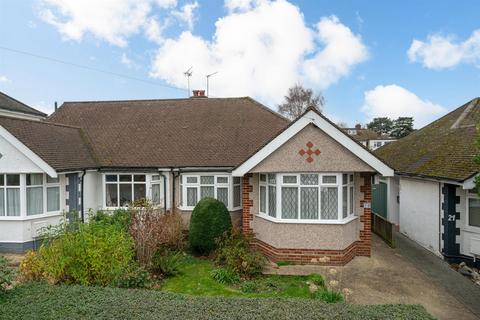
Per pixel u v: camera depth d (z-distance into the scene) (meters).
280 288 9.84
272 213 13.02
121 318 6.16
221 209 13.32
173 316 6.21
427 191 14.77
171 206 16.55
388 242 15.29
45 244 9.79
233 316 6.21
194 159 16.53
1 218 13.60
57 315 6.25
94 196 16.69
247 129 18.34
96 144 18.11
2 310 6.45
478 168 11.43
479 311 8.64
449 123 19.28
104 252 8.94
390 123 87.69
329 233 12.15
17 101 24.22
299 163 12.30
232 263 10.84
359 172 12.97
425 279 10.87
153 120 20.00
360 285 10.27
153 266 10.73
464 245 12.71
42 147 14.34
